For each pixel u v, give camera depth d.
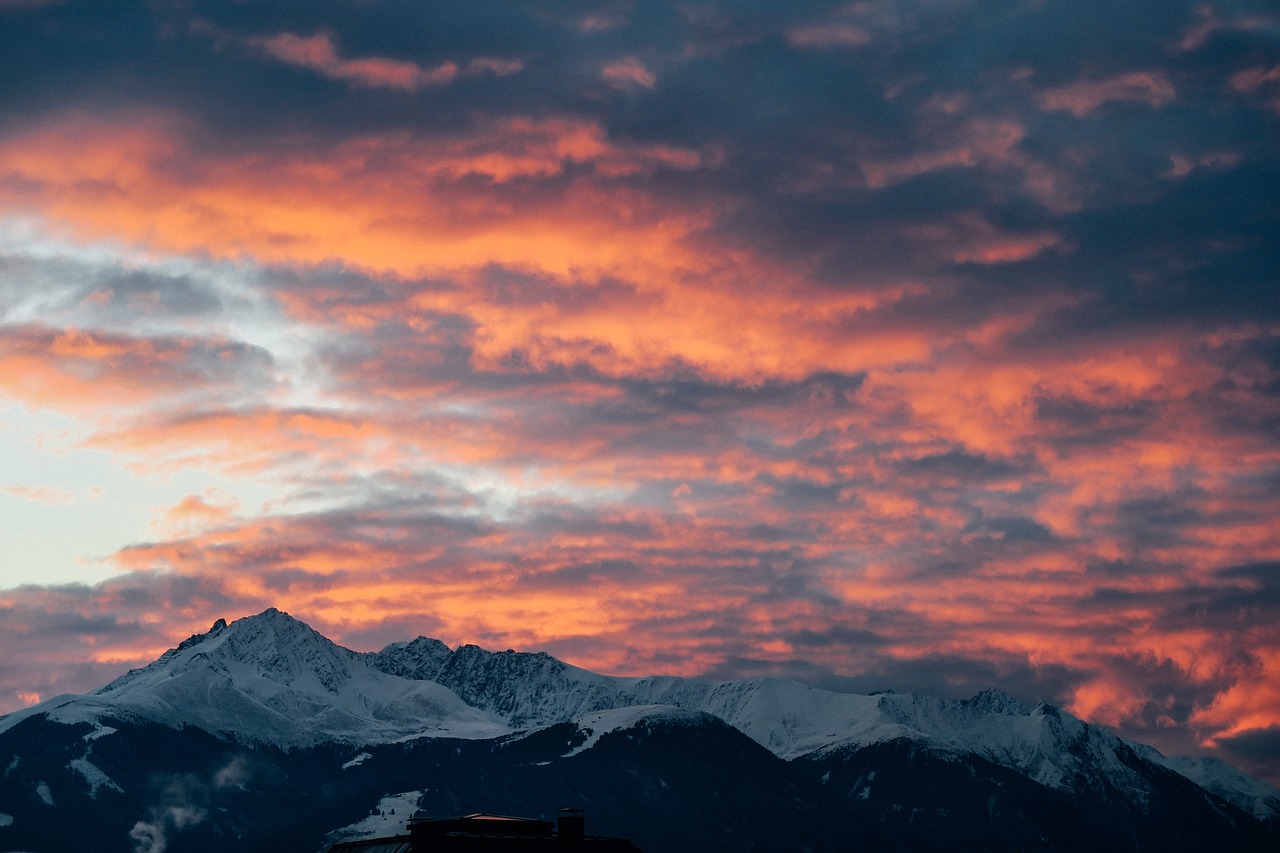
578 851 170.12
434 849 167.38
